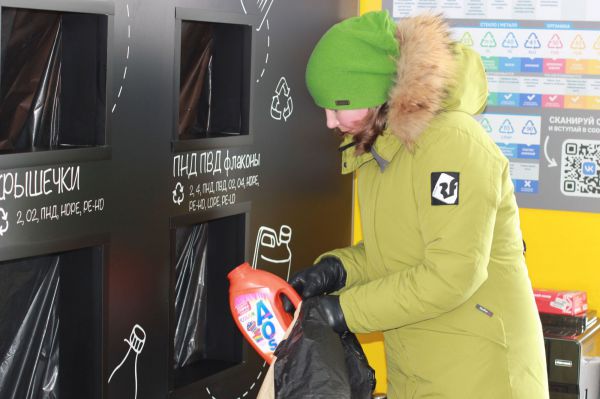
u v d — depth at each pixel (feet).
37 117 6.94
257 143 9.27
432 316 6.12
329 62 6.25
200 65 8.78
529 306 6.58
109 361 7.23
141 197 7.49
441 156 6.03
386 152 6.31
